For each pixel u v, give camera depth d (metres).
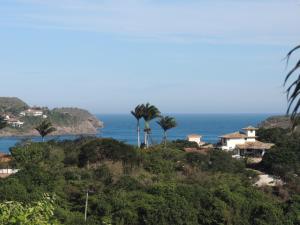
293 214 44.41
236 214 44.16
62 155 66.31
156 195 44.66
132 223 41.69
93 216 42.19
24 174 47.78
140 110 91.44
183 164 63.47
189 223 42.00
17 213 11.20
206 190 45.97
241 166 66.56
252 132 95.38
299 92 7.08
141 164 61.34
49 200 12.12
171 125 95.44
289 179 61.44
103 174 55.28
